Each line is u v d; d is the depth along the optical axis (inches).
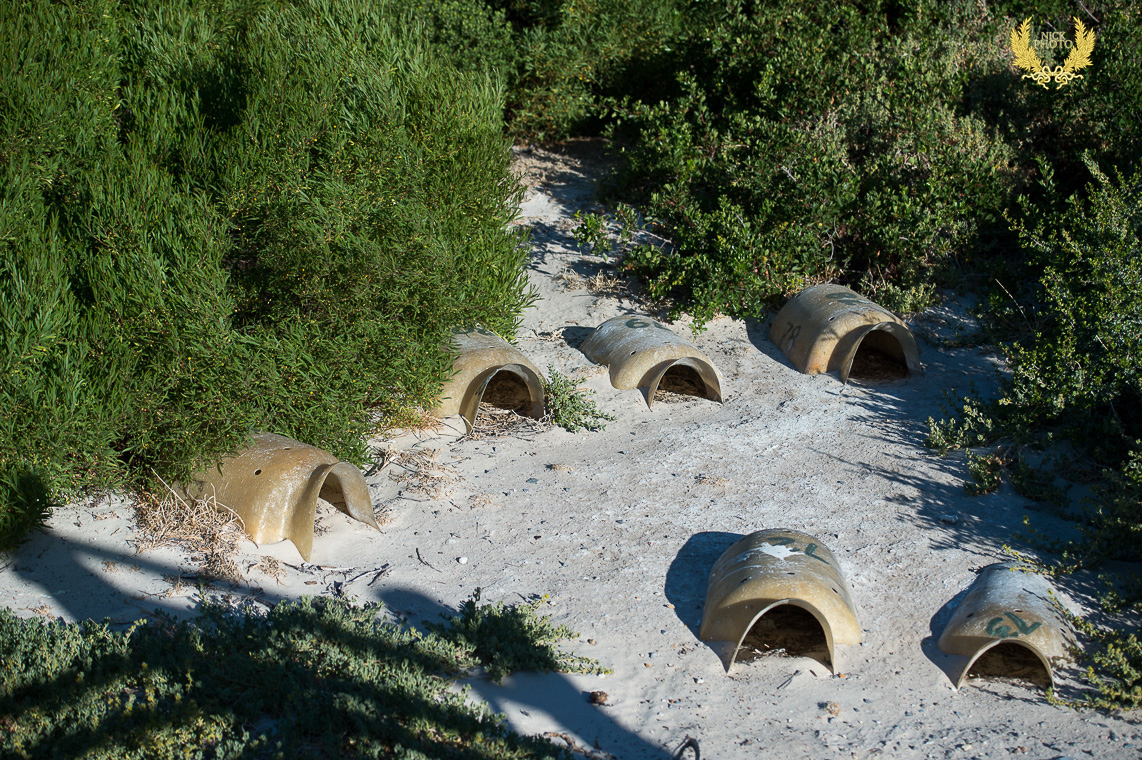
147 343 220.4
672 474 262.2
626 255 382.9
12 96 231.8
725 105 438.3
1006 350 284.7
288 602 187.3
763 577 191.2
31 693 162.1
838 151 394.9
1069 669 181.3
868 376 326.3
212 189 255.3
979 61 429.1
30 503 197.6
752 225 374.6
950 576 212.7
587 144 521.7
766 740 163.2
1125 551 214.2
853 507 243.1
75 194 236.1
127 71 297.3
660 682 178.5
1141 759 157.5
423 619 195.6
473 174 305.3
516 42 481.1
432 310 259.6
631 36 494.6
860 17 454.3
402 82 303.1
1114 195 308.2
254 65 276.4
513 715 166.1
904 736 164.9
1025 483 244.8
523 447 279.1
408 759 145.9
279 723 155.0
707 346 348.5
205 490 220.4
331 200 249.1
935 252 370.6
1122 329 257.4
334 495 243.0
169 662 167.2
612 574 214.7
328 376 243.8
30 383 197.6
